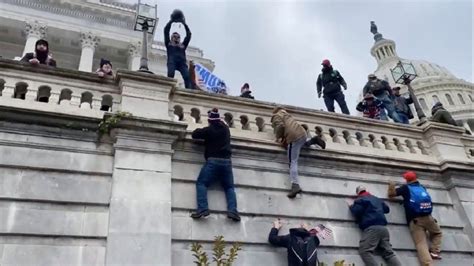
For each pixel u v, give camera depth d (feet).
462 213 34.12
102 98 28.66
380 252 29.27
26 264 21.25
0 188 22.98
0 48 88.69
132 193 24.75
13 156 24.22
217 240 22.20
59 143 25.59
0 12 86.84
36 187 23.71
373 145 36.09
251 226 27.17
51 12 92.02
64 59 92.79
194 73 41.11
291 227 28.27
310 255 25.29
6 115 25.07
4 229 21.83
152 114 28.32
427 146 37.96
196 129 27.86
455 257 31.76
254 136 31.53
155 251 23.21
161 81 29.89
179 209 25.99
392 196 32.91
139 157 26.20
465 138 39.81
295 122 30.83
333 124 35.42
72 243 22.57
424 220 31.17
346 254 28.45
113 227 23.24
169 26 37.22
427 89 208.85
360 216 29.89
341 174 32.55
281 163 30.83
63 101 27.35
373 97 44.37
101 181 25.12
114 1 103.35
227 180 27.45
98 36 92.63
